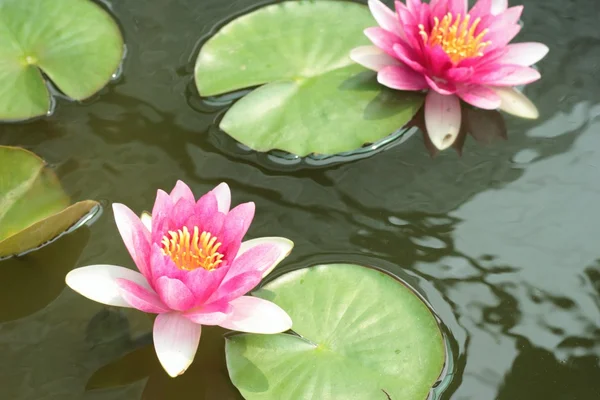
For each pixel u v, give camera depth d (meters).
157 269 1.24
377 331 1.27
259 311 1.26
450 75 1.36
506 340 1.28
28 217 1.31
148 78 1.38
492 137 1.37
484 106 1.36
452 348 1.28
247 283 1.24
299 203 1.33
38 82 1.37
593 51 1.41
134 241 1.25
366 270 1.29
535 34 1.42
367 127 1.36
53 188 1.32
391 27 1.38
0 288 1.29
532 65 1.40
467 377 1.27
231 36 1.40
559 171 1.35
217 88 1.37
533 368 1.27
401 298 1.28
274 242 1.28
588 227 1.32
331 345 1.26
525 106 1.38
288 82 1.38
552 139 1.37
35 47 1.38
